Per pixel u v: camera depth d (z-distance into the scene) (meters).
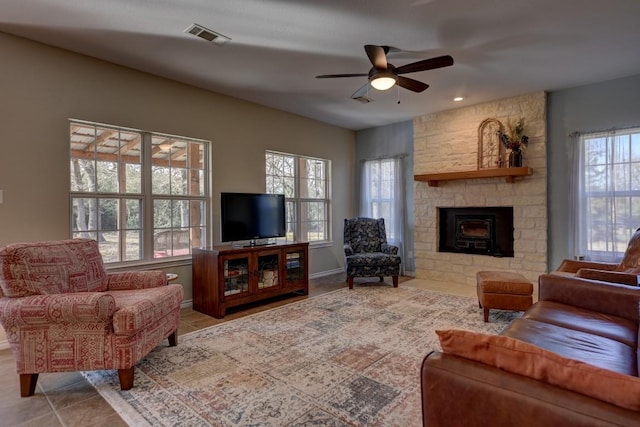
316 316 3.47
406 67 2.86
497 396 0.87
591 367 0.83
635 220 3.82
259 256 3.97
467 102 4.74
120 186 3.55
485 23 2.69
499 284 3.21
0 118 2.77
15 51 2.84
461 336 1.01
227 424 1.75
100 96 3.31
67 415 1.86
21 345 2.03
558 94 4.33
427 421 1.01
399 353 2.57
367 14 2.54
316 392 2.04
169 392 2.06
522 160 4.48
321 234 5.91
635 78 3.82
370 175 6.21
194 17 2.57
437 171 5.23
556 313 2.12
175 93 3.88
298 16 2.56
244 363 2.43
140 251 3.70
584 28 2.77
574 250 4.14
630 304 2.08
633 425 0.71
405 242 5.75
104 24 2.67
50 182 3.04
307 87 4.09
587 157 4.11
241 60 3.33
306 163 5.68
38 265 2.20
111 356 2.07
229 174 4.41
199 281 3.77
